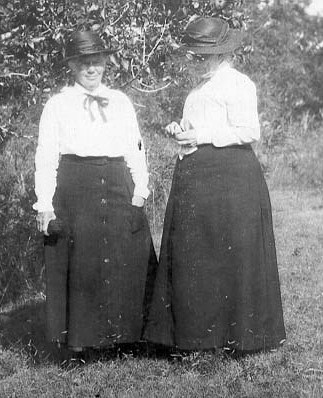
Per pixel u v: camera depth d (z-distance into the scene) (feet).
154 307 14.02
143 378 13.47
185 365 13.73
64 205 13.51
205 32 13.25
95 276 13.60
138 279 14.01
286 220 29.37
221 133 13.19
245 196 13.42
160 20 16.16
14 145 21.77
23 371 14.05
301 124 49.06
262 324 13.85
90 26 14.87
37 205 13.39
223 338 13.73
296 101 53.52
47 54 15.02
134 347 14.79
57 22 14.80
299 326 15.90
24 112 18.25
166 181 27.20
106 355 14.55
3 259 19.43
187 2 16.06
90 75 13.32
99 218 13.51
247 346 13.65
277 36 53.21
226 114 13.35
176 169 13.87
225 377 13.19
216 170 13.34
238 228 13.41
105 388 13.08
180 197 13.62
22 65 15.17
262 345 13.92
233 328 13.64
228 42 13.33
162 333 13.96
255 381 13.01
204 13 16.34
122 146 13.62
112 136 13.51
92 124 13.43
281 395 12.46
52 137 13.44
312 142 44.75
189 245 13.51
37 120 20.26
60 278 13.71
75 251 13.50
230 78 13.38
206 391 12.71
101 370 13.83
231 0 16.58
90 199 13.44
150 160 26.73
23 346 15.40
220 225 13.41
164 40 16.07
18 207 20.11
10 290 19.13
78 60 13.23
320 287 19.36
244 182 13.42
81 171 13.42
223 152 13.34
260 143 39.42
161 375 13.51
